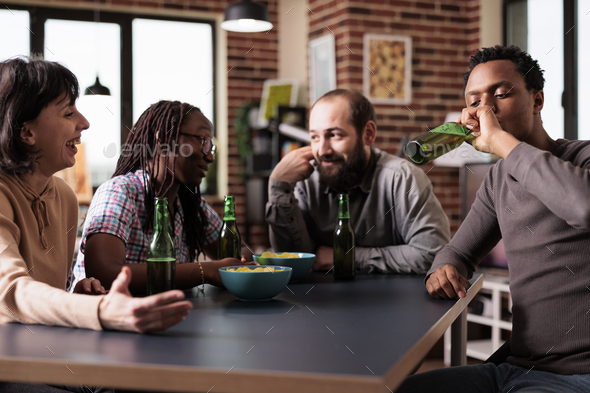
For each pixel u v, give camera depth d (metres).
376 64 4.37
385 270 1.59
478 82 1.20
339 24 4.42
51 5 4.89
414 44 4.49
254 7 3.35
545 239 1.12
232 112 5.32
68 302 0.87
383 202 1.71
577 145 1.17
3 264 0.96
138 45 5.18
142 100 5.20
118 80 5.11
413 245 1.59
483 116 1.14
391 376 0.66
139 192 1.38
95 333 0.84
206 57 5.38
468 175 3.69
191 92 5.34
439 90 4.56
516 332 1.17
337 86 4.48
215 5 5.23
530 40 4.25
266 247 5.12
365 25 4.35
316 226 1.81
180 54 5.30
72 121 1.22
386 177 1.70
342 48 4.38
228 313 1.01
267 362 0.69
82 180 4.71
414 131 4.48
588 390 1.00
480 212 1.37
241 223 5.29
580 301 1.08
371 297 1.19
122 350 0.75
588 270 1.08
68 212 1.41
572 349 1.07
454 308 1.09
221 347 0.77
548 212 1.12
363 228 1.75
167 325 0.83
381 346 0.77
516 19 4.39
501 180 1.26
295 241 1.74
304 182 1.82
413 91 4.49
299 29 5.22
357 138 1.67
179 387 0.67
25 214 1.17
